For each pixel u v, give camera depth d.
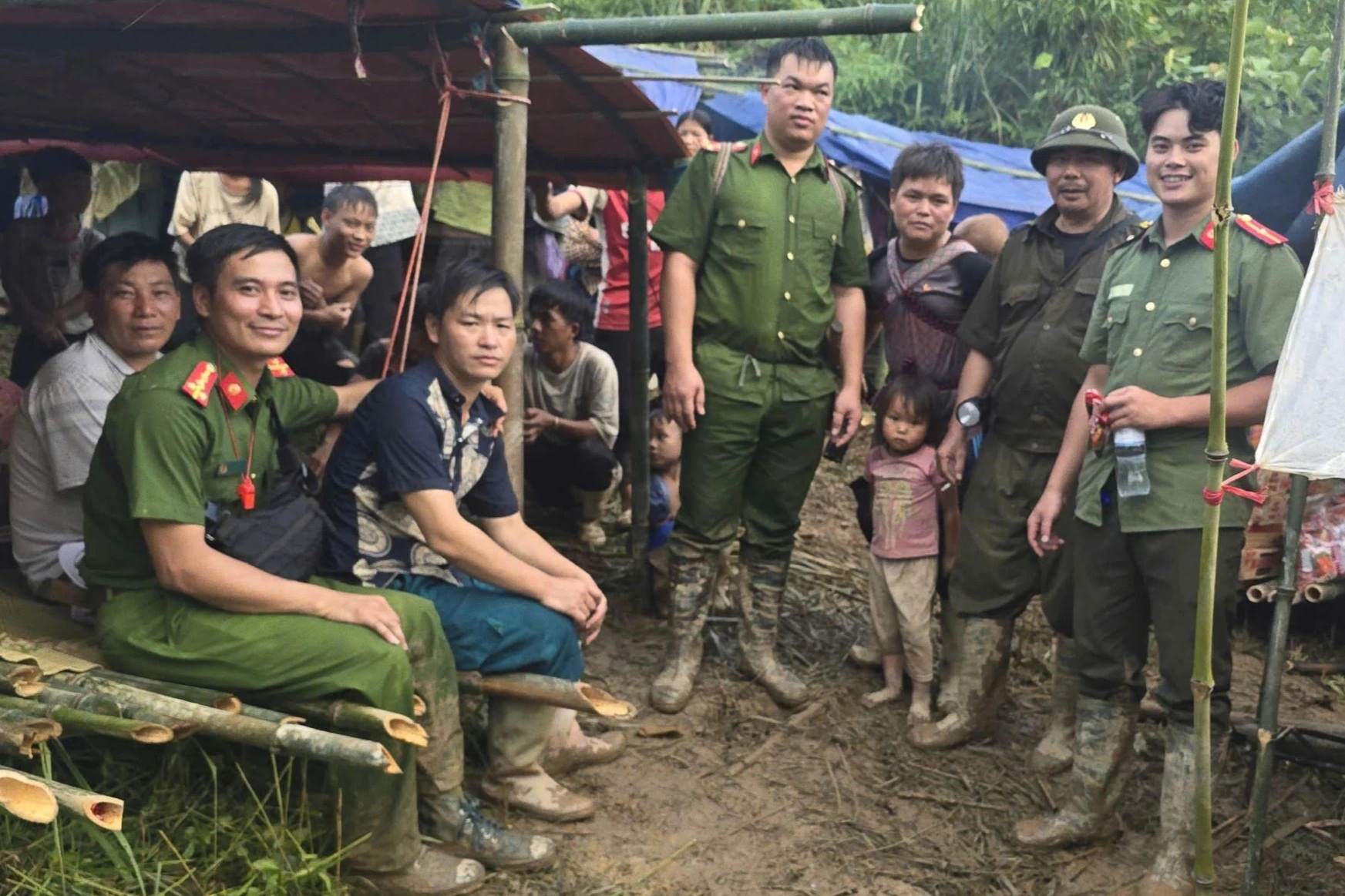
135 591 3.08
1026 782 3.76
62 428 3.47
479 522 3.52
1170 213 3.12
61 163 5.03
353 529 3.31
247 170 5.68
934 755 3.92
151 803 3.02
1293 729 3.60
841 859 3.35
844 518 6.38
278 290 3.04
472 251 7.09
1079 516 3.23
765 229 3.94
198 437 2.94
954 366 4.14
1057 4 9.65
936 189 4.04
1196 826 2.56
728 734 4.00
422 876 3.02
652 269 6.39
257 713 2.71
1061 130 3.63
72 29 3.49
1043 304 3.70
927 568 4.05
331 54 3.47
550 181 5.38
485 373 3.25
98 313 3.58
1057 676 3.79
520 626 3.25
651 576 4.93
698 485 4.07
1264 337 2.91
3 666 2.82
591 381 5.41
